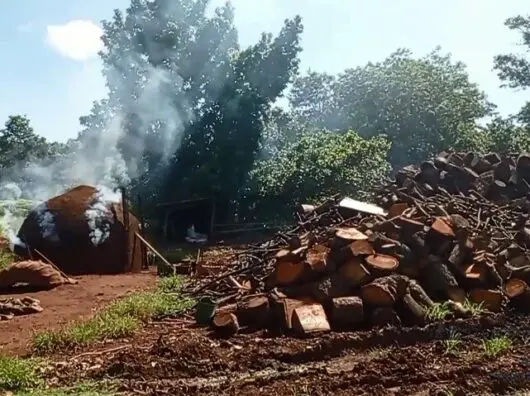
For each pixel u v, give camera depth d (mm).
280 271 10180
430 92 38656
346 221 12586
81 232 17688
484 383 6441
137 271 18625
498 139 35906
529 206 13992
